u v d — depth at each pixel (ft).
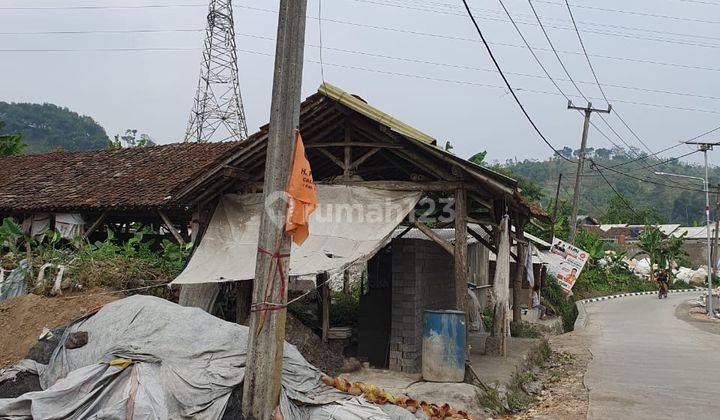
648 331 60.95
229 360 19.88
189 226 55.83
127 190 53.42
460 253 29.68
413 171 35.14
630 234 212.43
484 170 28.25
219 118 107.96
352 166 31.73
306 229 19.85
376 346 33.32
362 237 29.53
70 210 52.49
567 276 83.30
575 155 363.97
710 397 29.43
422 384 27.22
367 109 29.48
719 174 298.97
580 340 54.03
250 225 33.12
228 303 36.29
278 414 18.80
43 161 69.92
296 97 20.04
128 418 17.63
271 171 19.71
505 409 26.53
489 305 65.67
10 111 257.75
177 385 18.95
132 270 39.09
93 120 286.87
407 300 31.73
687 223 272.31
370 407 20.18
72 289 36.11
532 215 42.14
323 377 21.95
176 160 60.80
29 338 31.42
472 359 34.71
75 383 18.26
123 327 21.29
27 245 45.16
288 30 20.01
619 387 31.99
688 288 144.77
